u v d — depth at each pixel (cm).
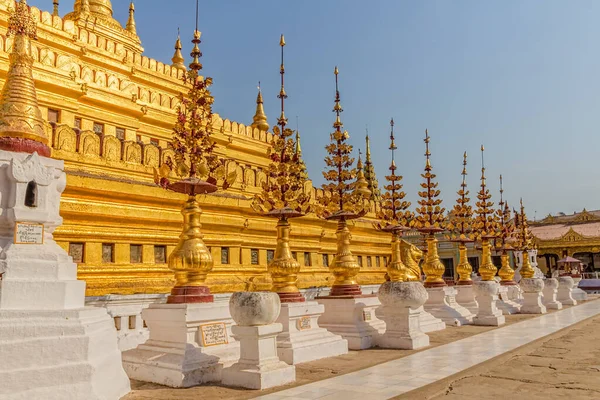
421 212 2039
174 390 877
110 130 1983
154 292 1486
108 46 2138
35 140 882
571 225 6744
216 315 1012
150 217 1556
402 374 979
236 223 1838
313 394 825
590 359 1131
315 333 1223
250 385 884
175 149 1095
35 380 680
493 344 1376
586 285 4459
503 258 2877
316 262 2275
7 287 744
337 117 1550
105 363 772
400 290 1339
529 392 833
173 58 2872
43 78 1730
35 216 816
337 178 1516
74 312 759
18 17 950
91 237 1425
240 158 2469
